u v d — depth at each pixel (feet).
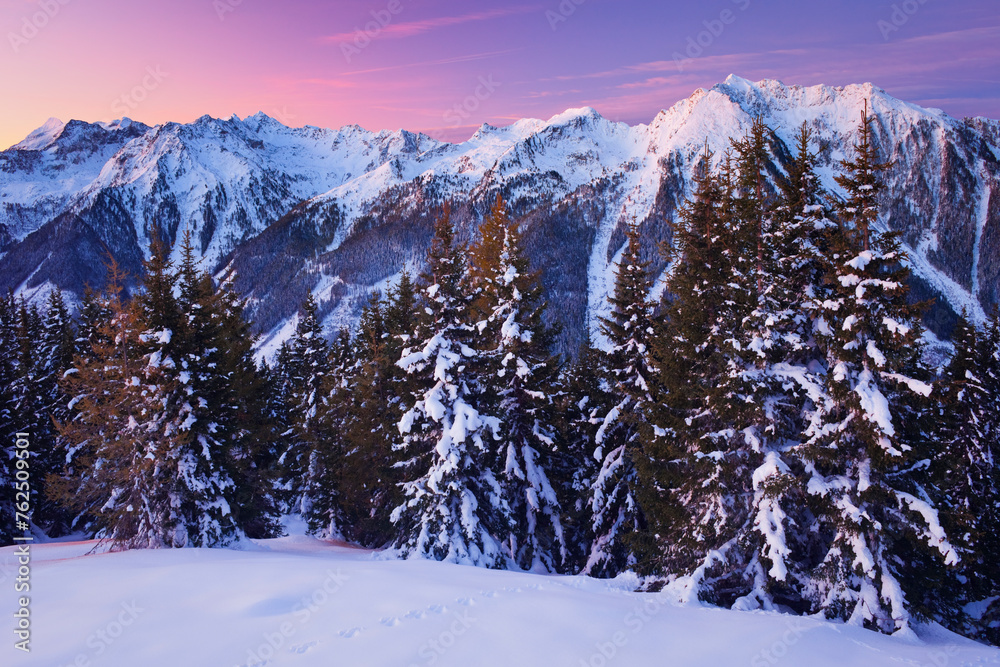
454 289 75.46
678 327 61.77
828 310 49.34
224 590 43.14
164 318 79.25
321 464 121.49
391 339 98.73
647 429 61.05
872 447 45.96
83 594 42.37
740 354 53.67
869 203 48.57
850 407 47.47
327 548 95.71
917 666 33.50
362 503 106.52
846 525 46.24
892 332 46.03
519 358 76.48
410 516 77.92
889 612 44.24
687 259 63.16
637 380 72.95
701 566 51.93
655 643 33.65
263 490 96.58
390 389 98.58
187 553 65.00
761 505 50.62
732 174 61.36
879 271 48.47
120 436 76.84
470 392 75.15
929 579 46.93
